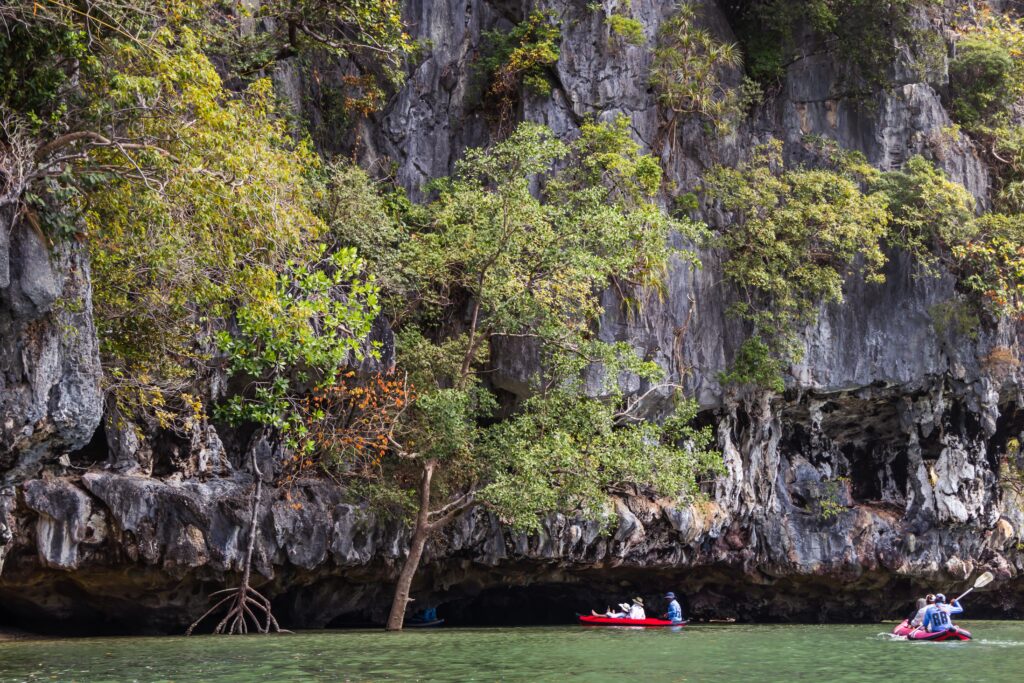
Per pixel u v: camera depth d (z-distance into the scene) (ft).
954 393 107.04
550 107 98.78
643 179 94.43
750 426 102.89
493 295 81.97
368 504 83.46
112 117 49.34
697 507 99.04
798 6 108.17
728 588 108.37
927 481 108.06
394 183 99.76
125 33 47.11
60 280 47.06
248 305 54.13
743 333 101.86
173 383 73.10
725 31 106.93
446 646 68.90
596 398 91.66
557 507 81.15
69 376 48.49
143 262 54.80
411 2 102.53
